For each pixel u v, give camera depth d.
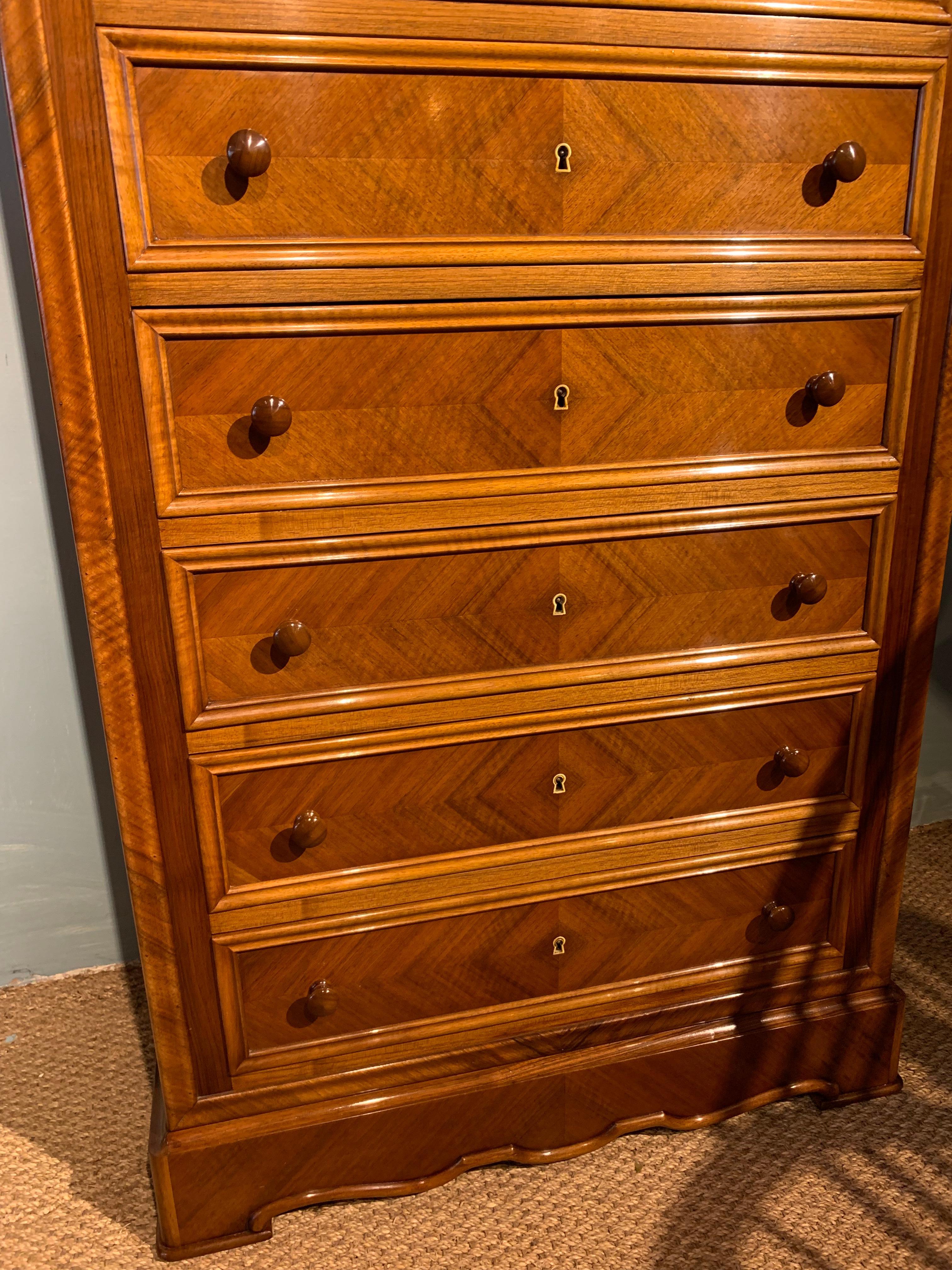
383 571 1.15
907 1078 1.62
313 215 1.02
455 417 1.12
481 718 1.24
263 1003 1.29
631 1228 1.36
